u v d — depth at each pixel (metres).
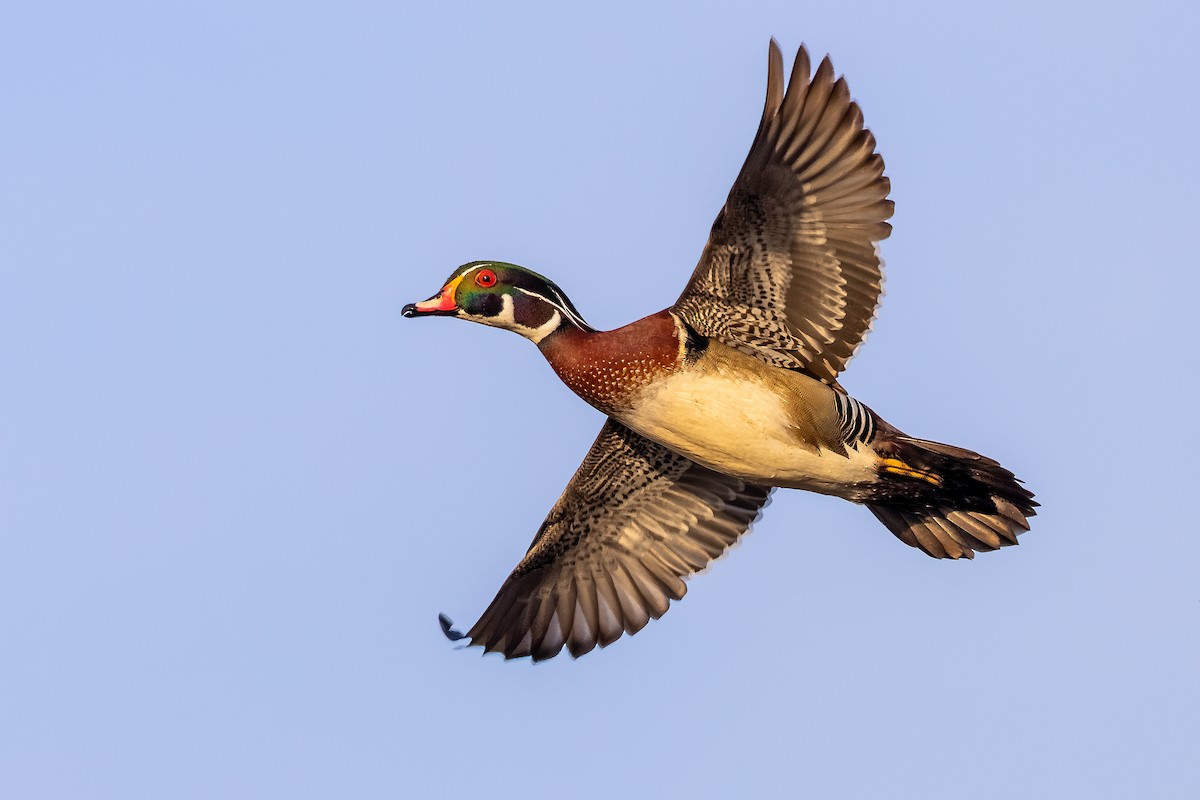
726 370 13.12
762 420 13.12
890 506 14.77
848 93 11.75
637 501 15.33
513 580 15.48
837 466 13.49
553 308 13.78
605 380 13.30
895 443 13.68
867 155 11.92
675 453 14.88
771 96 11.57
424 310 13.95
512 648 15.36
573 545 15.53
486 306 13.88
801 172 12.01
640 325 13.23
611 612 15.45
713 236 12.41
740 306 12.88
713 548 15.34
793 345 12.95
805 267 12.54
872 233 12.23
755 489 15.20
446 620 15.20
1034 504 14.09
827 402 13.20
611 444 14.86
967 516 14.57
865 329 12.52
